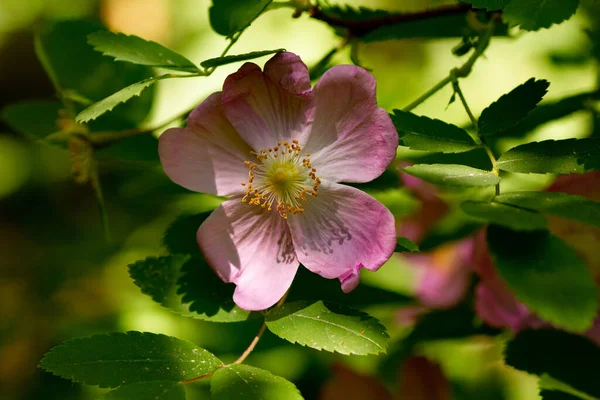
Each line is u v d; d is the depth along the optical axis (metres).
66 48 0.43
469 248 0.44
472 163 0.38
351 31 0.42
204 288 0.38
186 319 0.52
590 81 0.52
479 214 0.36
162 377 0.35
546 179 0.44
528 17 0.36
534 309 0.36
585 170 0.36
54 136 0.42
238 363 0.36
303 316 0.36
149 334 0.36
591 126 0.43
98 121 0.43
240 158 0.38
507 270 0.36
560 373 0.39
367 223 0.37
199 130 0.37
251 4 0.38
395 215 0.43
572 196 0.37
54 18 0.43
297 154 0.38
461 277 0.44
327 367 0.48
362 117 0.37
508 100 0.38
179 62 0.38
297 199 0.38
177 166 0.37
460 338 0.43
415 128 0.38
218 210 0.38
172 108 0.55
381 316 0.46
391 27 0.42
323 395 0.43
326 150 0.37
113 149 0.43
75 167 0.42
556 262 0.36
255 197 0.38
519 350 0.40
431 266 0.45
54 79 0.43
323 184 0.37
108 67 0.43
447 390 0.42
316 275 0.40
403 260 0.47
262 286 0.37
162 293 0.37
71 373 0.35
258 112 0.37
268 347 0.45
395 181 0.41
